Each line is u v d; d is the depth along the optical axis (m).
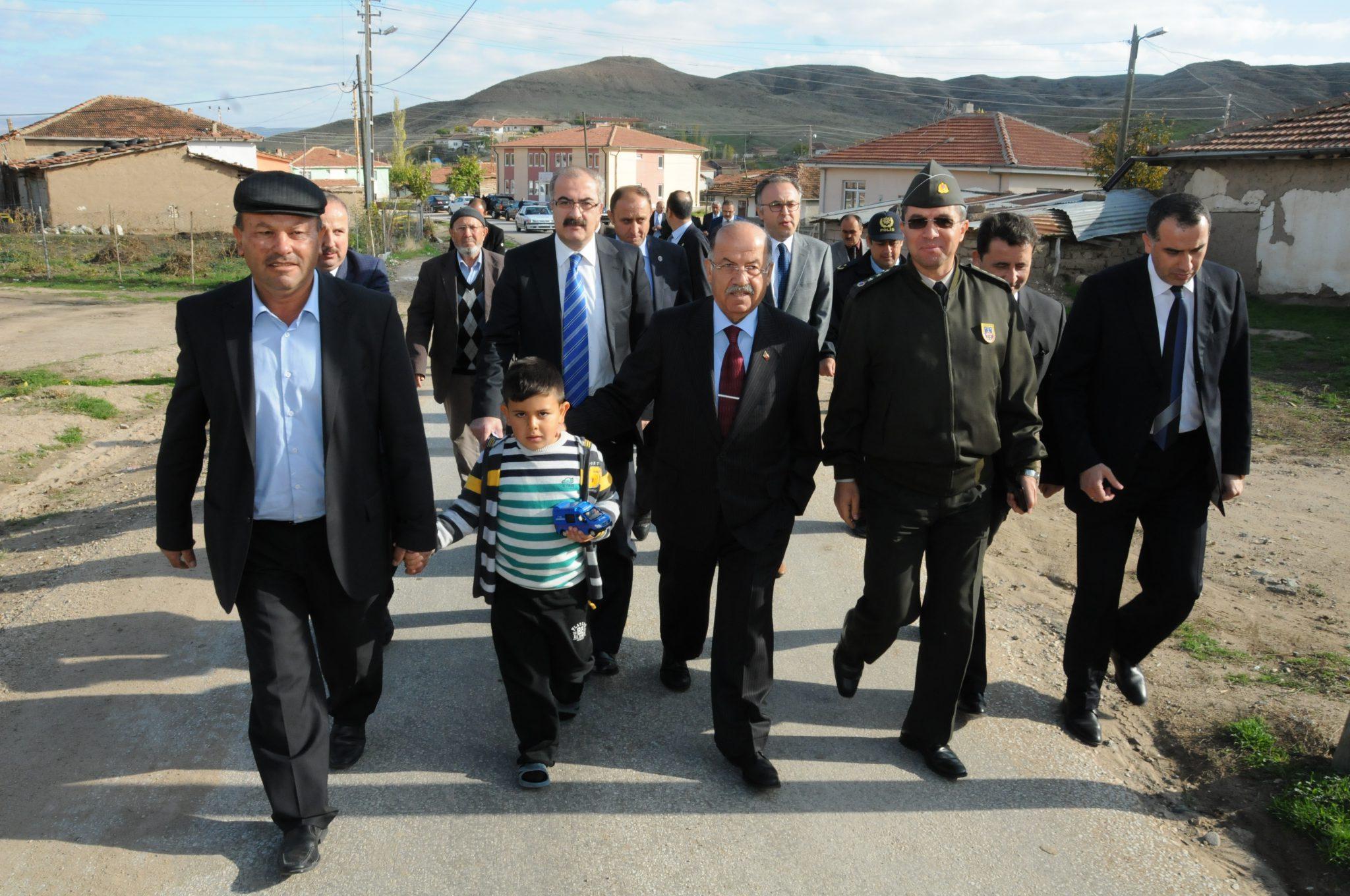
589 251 4.07
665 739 3.56
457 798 3.18
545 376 3.07
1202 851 3.04
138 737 3.56
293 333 2.80
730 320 3.24
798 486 3.31
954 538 3.25
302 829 2.82
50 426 9.16
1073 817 3.16
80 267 28.58
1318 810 3.10
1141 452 3.45
